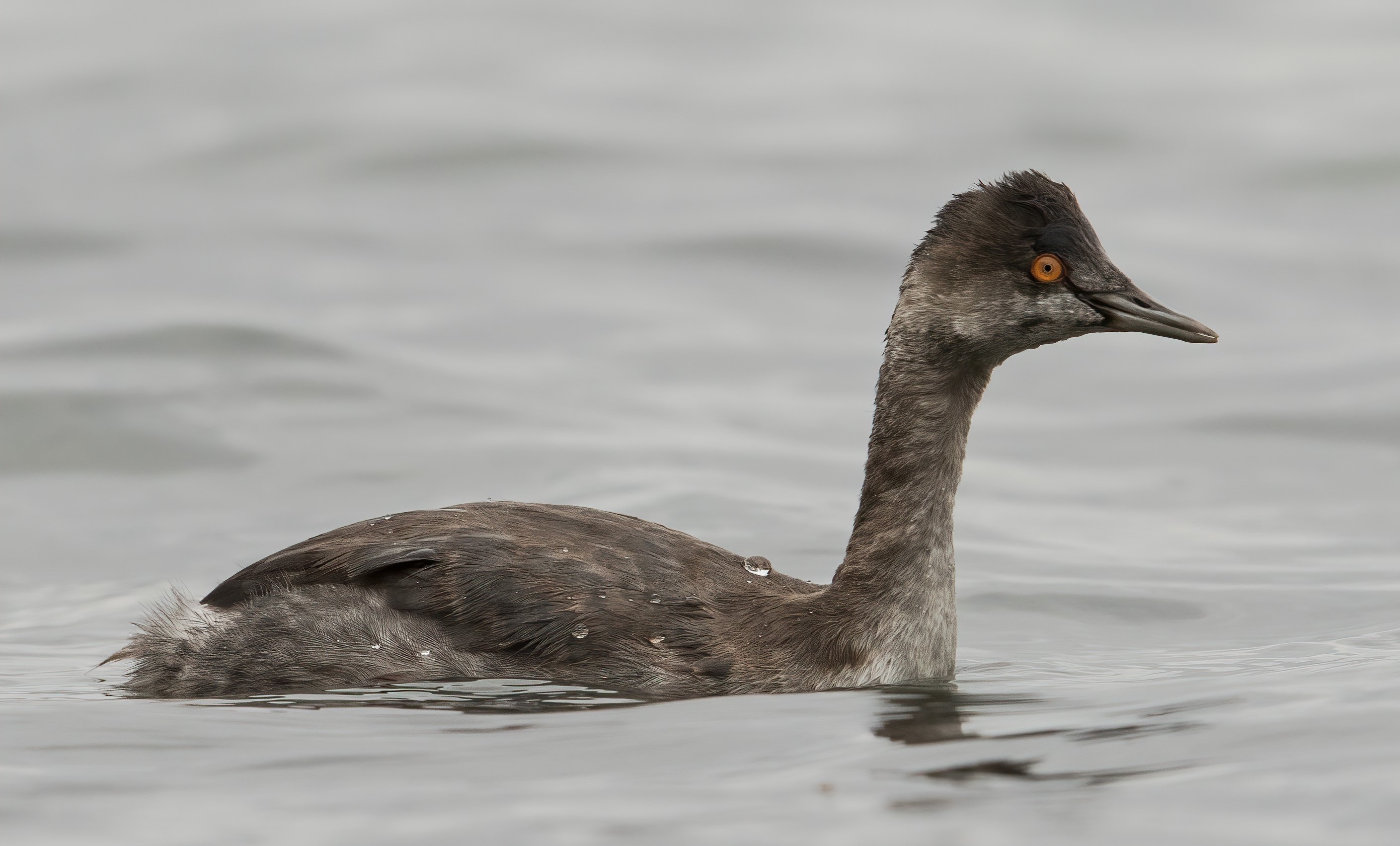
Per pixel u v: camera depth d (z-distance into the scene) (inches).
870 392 887.1
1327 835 306.7
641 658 451.5
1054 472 766.5
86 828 328.8
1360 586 579.2
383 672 452.1
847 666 457.4
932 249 473.1
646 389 879.1
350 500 700.7
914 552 466.0
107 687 462.9
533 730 399.9
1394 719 374.3
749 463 758.5
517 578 461.1
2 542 649.0
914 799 336.8
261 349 873.5
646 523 501.4
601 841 315.6
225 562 622.2
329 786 353.4
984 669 481.1
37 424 768.3
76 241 1112.8
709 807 335.0
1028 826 318.3
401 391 835.4
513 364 908.6
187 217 1184.2
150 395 802.8
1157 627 539.5
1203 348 951.0
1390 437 786.8
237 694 451.5
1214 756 357.7
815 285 1075.9
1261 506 706.8
